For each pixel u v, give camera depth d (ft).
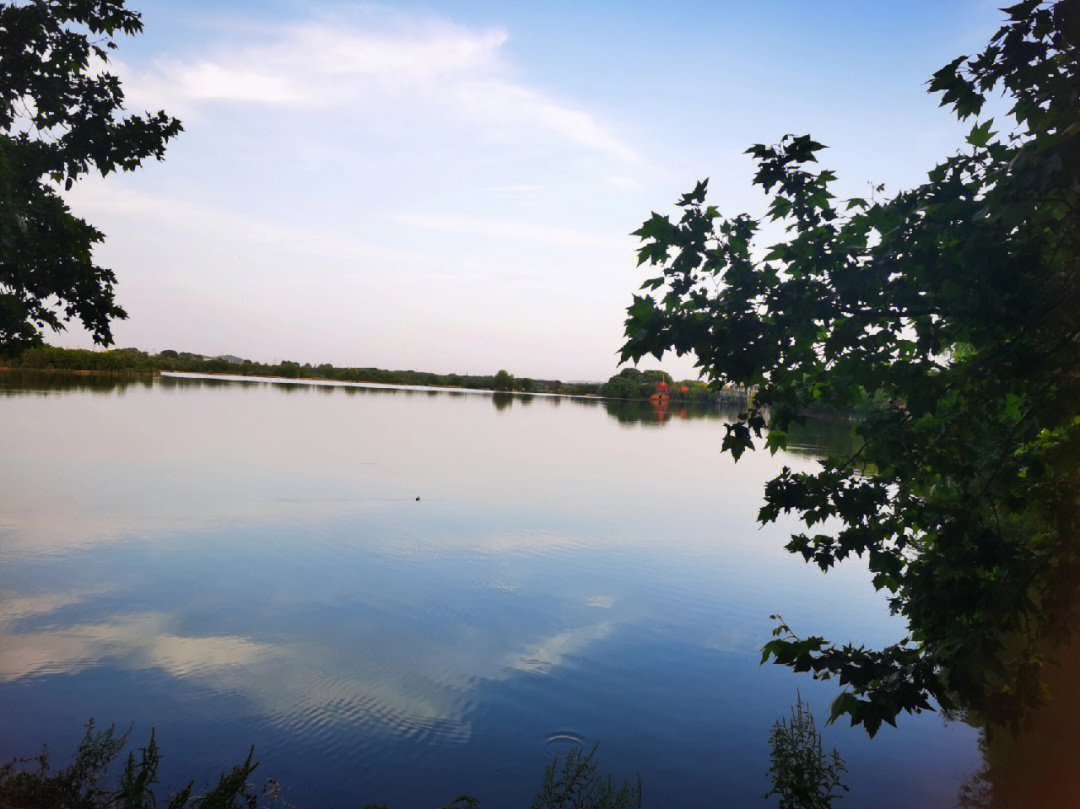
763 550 56.70
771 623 39.70
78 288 28.04
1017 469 13.15
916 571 14.75
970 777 24.18
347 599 40.32
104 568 43.19
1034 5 10.67
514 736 25.91
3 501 59.36
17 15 24.80
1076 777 23.32
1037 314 11.59
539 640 35.73
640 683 30.99
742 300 13.16
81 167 27.37
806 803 20.77
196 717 25.61
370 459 102.17
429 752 24.23
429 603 40.47
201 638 33.17
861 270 12.46
